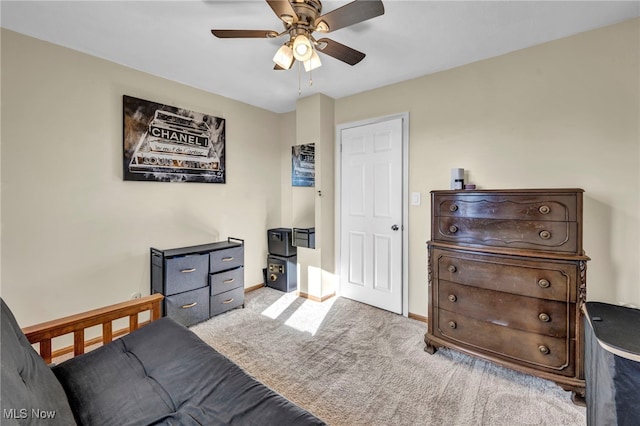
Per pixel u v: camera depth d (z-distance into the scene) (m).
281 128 3.99
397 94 2.90
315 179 3.29
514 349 1.85
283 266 3.59
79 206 2.28
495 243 1.93
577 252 1.68
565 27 1.96
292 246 3.62
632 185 1.89
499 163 2.36
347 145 3.30
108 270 2.44
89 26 1.93
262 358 2.15
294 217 3.52
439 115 2.65
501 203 1.91
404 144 2.86
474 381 1.88
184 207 2.95
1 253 1.96
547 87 2.15
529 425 1.53
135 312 1.61
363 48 2.23
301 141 3.40
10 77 1.97
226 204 3.34
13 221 2.00
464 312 2.04
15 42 1.98
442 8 1.75
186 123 2.92
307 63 1.68
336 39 2.11
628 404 1.10
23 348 1.05
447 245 2.10
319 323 2.74
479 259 1.97
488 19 1.86
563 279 1.69
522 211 1.84
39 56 2.08
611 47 1.93
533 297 1.78
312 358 2.16
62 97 2.18
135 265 2.60
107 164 2.42
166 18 1.86
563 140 2.10
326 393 1.78
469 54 2.33
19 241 2.02
